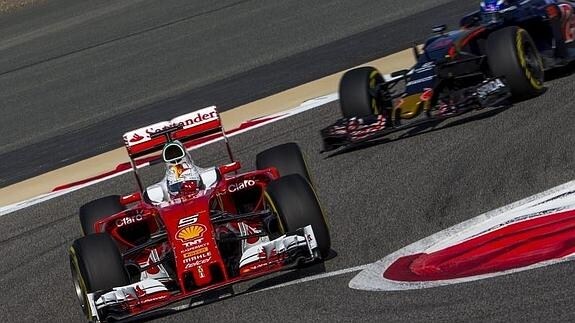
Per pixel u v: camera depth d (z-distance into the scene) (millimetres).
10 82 96875
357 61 64750
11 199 53344
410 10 77812
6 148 69125
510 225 28828
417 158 38531
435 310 23266
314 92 58656
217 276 27578
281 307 26359
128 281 28234
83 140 65125
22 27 140000
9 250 42031
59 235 42281
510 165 34625
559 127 37031
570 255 24719
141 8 124188
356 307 24922
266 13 95188
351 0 88688
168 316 28281
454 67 41906
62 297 33406
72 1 154375
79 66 96062
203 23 100000
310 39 78375
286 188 28469
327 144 41531
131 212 30500
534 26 44531
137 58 92062
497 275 24719
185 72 80125
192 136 32719
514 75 40469
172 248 27828
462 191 33594
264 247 27422
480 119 41000
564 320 20703
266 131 51594
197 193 30141
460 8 73312
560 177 32250
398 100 41031
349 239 31734
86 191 49906
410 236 30734
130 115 69688
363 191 36656
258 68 73500
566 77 43969
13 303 34219
